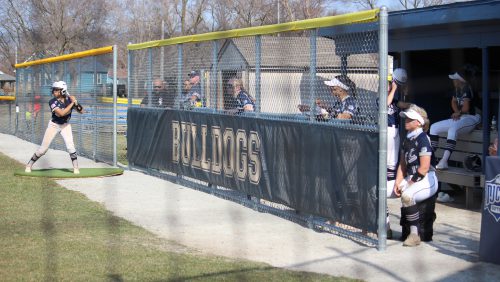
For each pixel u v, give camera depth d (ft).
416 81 34.88
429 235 22.76
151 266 19.29
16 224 24.99
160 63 38.42
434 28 30.42
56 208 28.37
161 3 120.57
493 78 33.91
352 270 19.17
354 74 23.41
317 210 24.67
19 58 109.40
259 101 28.40
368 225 22.15
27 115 64.85
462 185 29.32
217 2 99.96
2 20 105.60
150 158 39.73
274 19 84.69
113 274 18.37
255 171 28.66
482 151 29.43
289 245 22.43
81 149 50.57
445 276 18.54
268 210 28.12
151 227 25.12
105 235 23.43
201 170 33.53
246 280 17.84
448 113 35.45
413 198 21.98
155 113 38.96
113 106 43.45
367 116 22.56
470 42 29.27
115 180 37.73
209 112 32.73
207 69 33.06
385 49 21.34
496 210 19.70
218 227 25.27
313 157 24.80
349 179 22.97
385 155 21.44
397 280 18.13
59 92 38.50
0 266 19.03
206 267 19.21
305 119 25.82
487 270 19.17
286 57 26.81
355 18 22.36
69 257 20.16
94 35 107.24
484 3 26.89
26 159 48.37
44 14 103.40
